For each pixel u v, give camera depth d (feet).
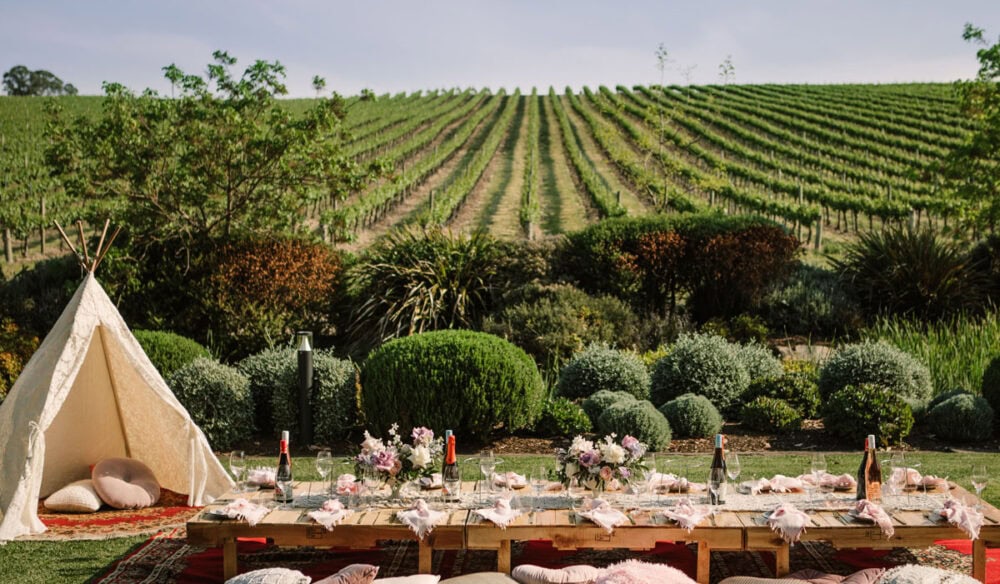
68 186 46.37
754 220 48.44
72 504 22.09
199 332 44.91
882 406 29.32
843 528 15.72
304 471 26.37
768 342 45.98
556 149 166.71
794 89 237.45
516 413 29.68
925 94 205.05
